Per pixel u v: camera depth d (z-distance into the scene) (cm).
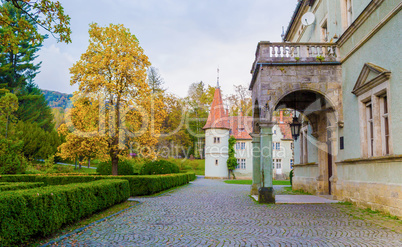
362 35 997
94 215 884
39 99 4828
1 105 2548
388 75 830
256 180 1455
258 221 772
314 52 1211
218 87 4416
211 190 1856
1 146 2348
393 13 809
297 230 658
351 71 1081
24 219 520
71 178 1777
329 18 1322
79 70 1906
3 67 4272
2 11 679
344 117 1134
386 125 897
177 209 1010
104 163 2347
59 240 583
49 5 679
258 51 1213
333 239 576
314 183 1496
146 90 2020
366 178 953
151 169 2561
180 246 541
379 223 719
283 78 1157
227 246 538
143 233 645
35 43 720
